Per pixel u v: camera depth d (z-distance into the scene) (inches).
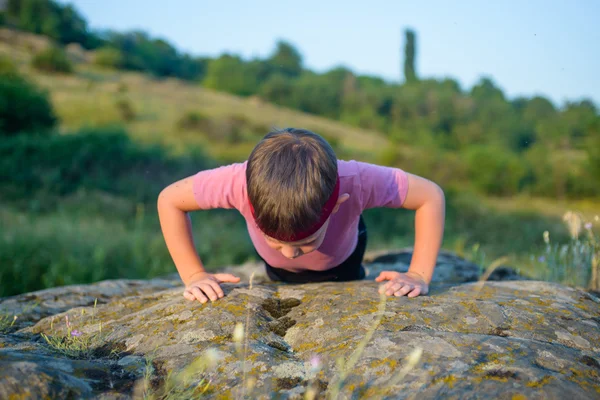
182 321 63.7
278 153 62.5
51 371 46.7
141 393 48.3
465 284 80.4
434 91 1825.8
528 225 535.8
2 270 183.5
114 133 546.6
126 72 1867.6
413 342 53.3
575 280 99.8
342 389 47.4
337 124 1828.2
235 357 53.7
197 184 77.0
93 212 352.5
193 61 2992.1
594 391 45.4
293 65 2751.0
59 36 2165.4
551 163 884.0
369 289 71.6
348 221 77.2
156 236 269.1
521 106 1600.6
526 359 50.1
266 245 81.0
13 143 469.7
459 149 1469.0
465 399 43.6
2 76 645.3
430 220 77.6
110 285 95.3
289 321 64.2
